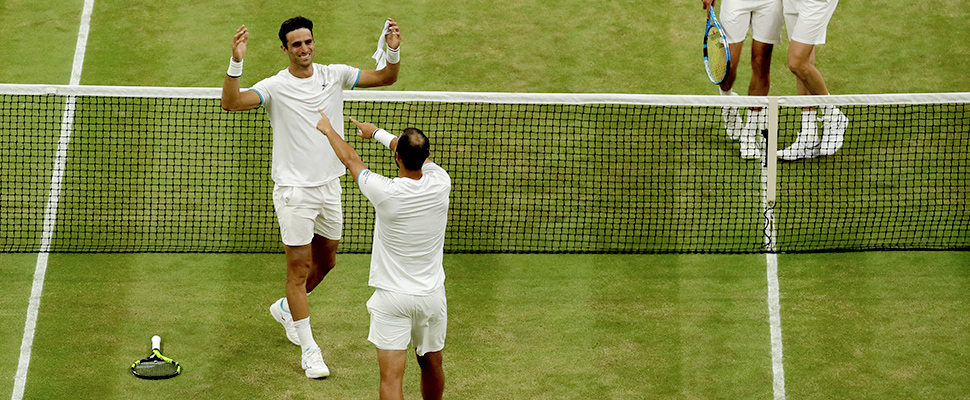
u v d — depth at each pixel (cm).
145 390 2134
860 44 3253
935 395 2147
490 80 3102
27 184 2708
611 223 2644
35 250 2519
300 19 2048
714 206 2700
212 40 3219
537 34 3291
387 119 2925
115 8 3350
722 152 2880
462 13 3369
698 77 3127
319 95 2089
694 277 2488
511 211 2680
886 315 2364
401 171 1908
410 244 1908
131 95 2488
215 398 2119
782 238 2605
